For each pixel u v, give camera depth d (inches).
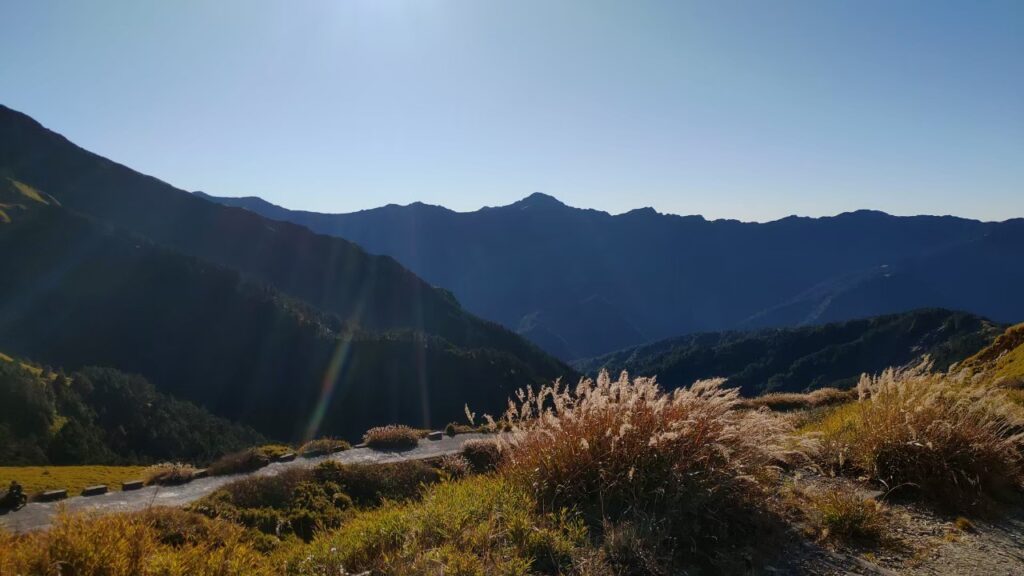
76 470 703.1
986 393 236.1
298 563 144.9
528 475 179.8
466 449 543.2
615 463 172.1
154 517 202.5
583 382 196.2
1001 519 183.0
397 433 781.3
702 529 155.5
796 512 175.5
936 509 188.9
